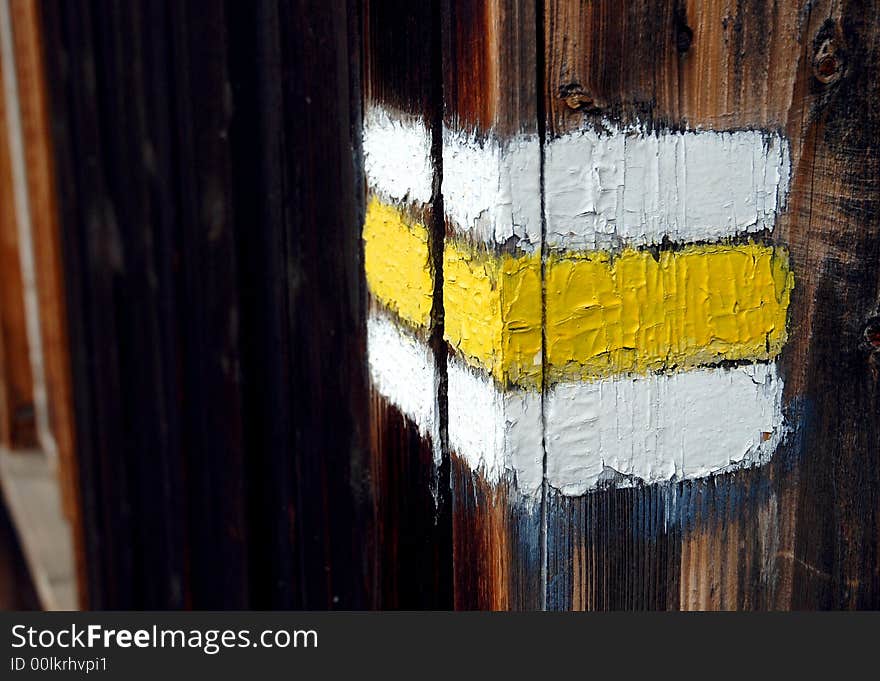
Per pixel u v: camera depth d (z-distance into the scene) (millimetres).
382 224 1001
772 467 894
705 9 788
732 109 814
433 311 902
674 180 806
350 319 1130
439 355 908
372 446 1103
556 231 777
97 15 2199
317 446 1286
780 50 818
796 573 929
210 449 1751
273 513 1497
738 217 833
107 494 2654
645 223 803
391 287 992
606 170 783
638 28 771
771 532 907
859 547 956
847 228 882
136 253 2129
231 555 1699
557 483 817
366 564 1166
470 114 785
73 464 2982
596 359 809
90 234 2518
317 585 1353
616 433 829
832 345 899
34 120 3203
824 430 912
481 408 827
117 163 2205
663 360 831
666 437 846
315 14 1125
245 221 1450
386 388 1042
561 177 771
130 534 2479
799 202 854
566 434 812
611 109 775
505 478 801
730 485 882
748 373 867
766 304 859
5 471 3943
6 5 3350
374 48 978
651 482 850
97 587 2869
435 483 940
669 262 818
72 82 2518
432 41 842
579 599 847
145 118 1937
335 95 1094
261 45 1298
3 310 4031
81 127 2480
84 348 2734
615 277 802
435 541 962
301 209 1243
